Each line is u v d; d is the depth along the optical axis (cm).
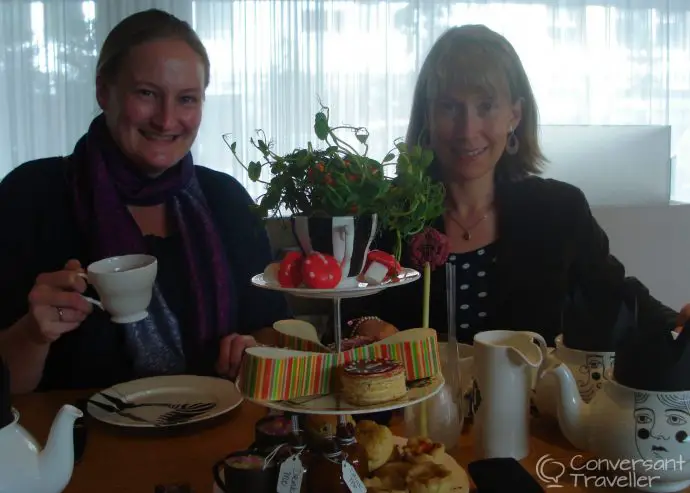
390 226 77
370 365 73
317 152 73
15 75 330
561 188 153
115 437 97
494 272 145
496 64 138
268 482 71
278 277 74
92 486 81
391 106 357
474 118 140
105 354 141
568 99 369
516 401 86
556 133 207
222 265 150
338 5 349
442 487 72
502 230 149
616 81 371
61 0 328
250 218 161
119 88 133
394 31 353
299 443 72
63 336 140
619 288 135
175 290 147
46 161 152
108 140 146
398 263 79
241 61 346
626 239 208
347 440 72
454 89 139
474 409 89
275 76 348
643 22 368
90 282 97
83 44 331
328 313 147
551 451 90
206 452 92
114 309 97
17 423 70
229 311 149
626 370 76
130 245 143
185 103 137
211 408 104
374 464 76
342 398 73
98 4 329
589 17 366
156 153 137
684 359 74
